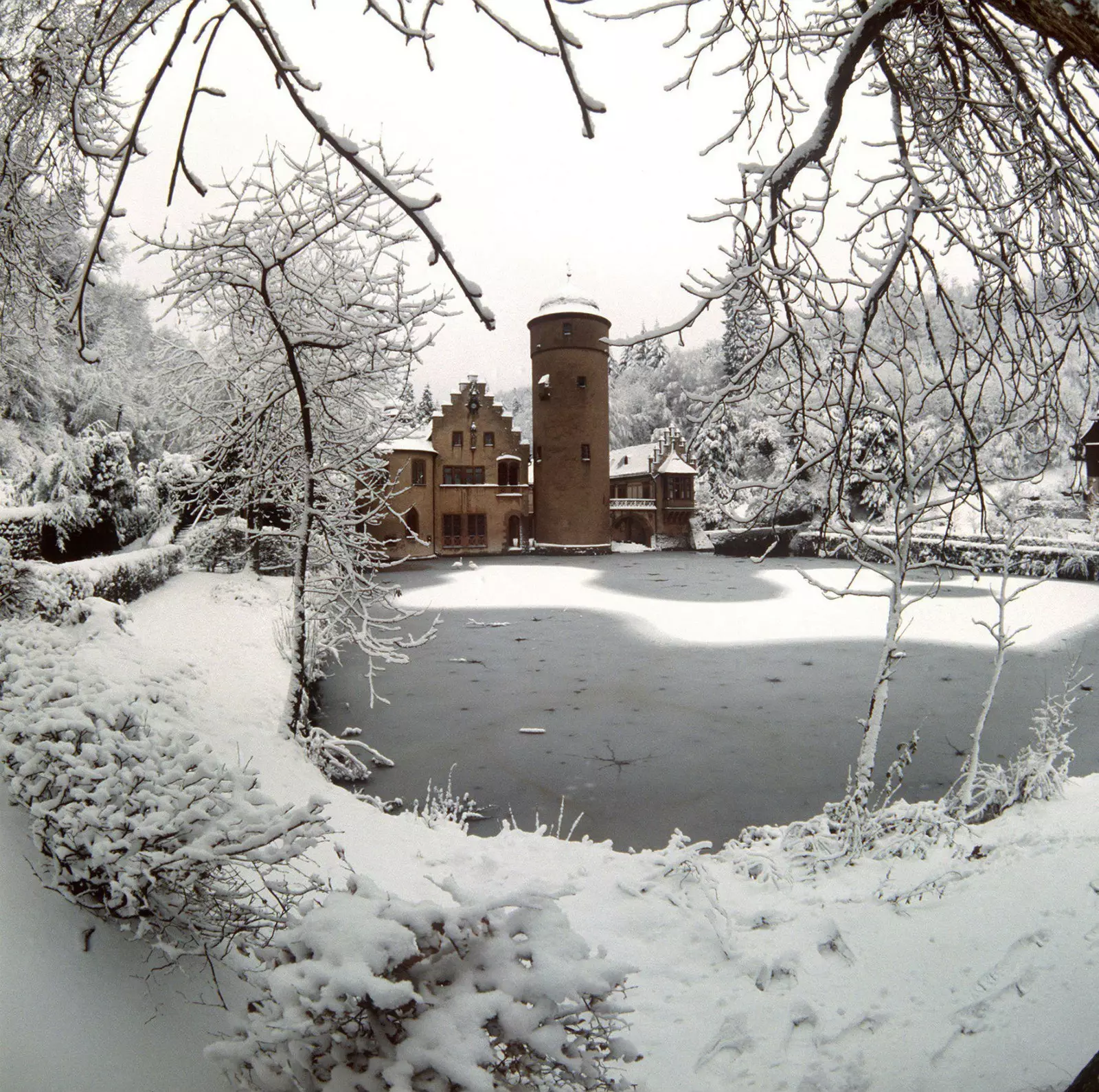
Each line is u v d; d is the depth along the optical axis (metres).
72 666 4.38
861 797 6.39
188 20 1.83
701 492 56.81
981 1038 3.41
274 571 24.75
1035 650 18.56
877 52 3.50
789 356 3.93
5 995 2.53
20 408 26.23
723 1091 3.25
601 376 50.78
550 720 13.50
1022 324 3.88
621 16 2.92
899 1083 3.20
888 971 4.12
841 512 5.84
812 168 3.24
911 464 6.08
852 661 18.02
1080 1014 3.41
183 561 22.52
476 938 2.26
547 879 5.48
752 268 3.13
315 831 2.95
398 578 35.97
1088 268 3.55
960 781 7.42
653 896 5.27
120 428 29.70
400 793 10.06
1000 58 3.49
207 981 3.20
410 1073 1.96
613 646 20.27
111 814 3.00
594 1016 2.23
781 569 38.12
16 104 3.72
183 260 6.79
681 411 72.62
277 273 8.08
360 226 7.07
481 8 1.71
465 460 50.03
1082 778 7.77
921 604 25.92
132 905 3.04
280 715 9.49
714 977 4.21
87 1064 2.48
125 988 2.91
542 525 50.88
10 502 21.12
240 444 8.87
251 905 3.26
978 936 4.29
